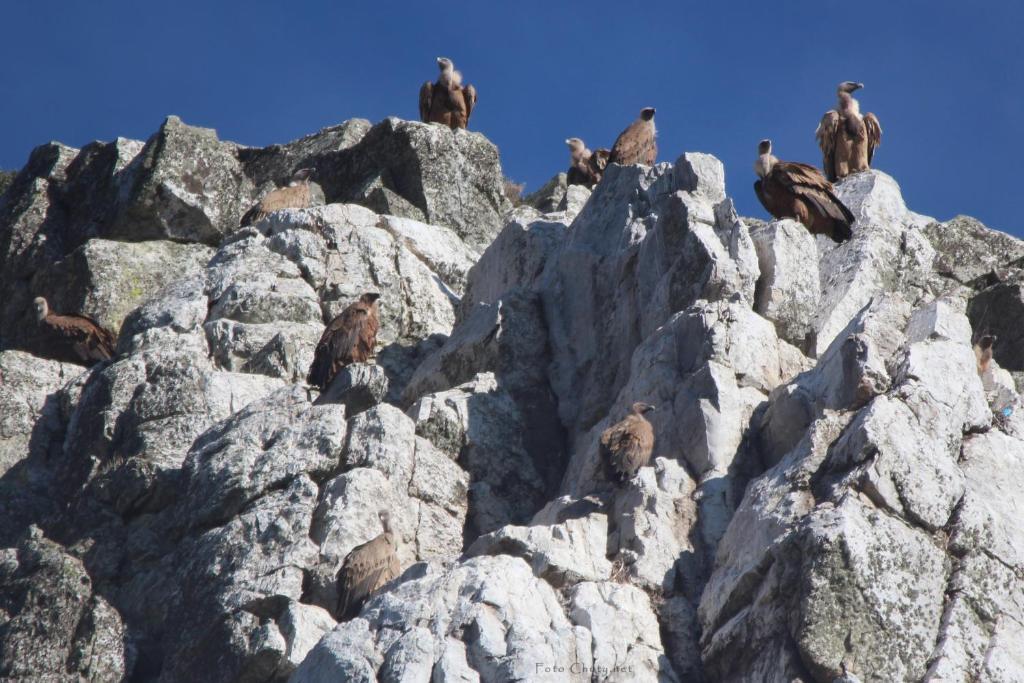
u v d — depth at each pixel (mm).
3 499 67312
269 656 52094
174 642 55750
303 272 79062
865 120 86312
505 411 67125
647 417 58875
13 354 77375
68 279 91000
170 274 91750
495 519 62375
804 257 63812
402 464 59625
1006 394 57688
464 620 46781
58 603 58562
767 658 46250
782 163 68188
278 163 103688
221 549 56625
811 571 45844
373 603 49062
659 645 48781
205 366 70750
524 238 79125
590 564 51312
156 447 64438
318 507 57250
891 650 45469
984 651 45844
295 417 62062
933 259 72562
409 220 87562
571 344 69938
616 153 87500
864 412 50812
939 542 47906
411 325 80562
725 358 58406
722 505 53688
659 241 66250
